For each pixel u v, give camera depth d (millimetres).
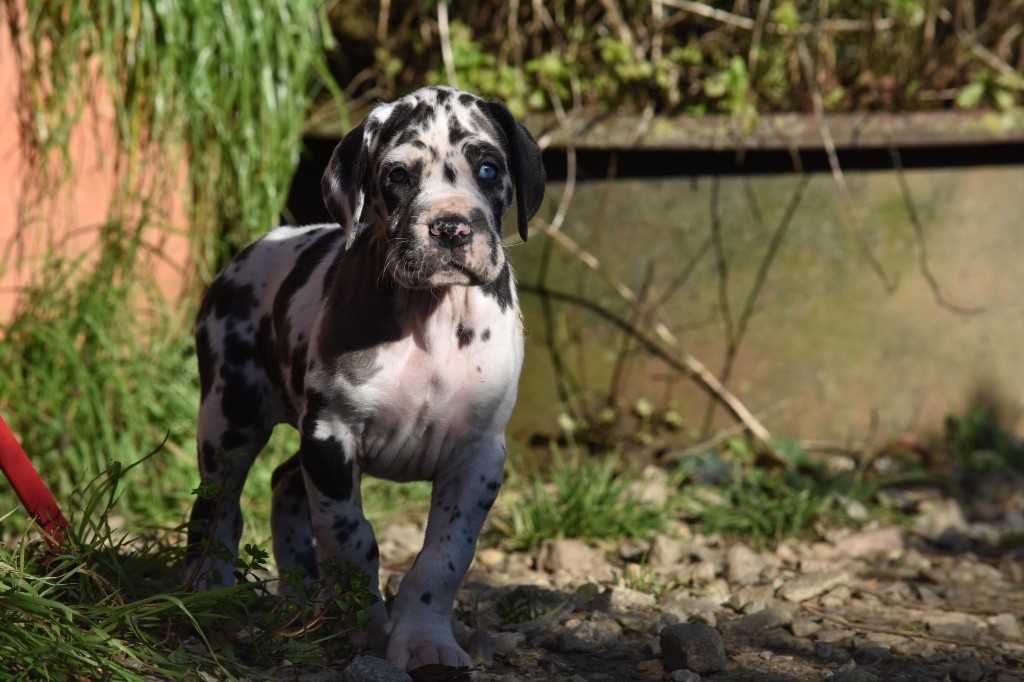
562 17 7547
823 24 7547
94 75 6680
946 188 7480
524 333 4207
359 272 3957
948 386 7668
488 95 7238
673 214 7277
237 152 6938
